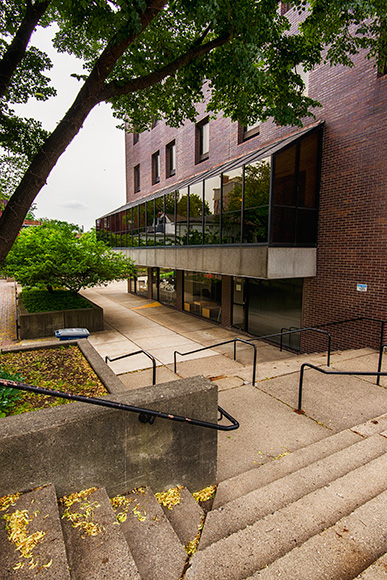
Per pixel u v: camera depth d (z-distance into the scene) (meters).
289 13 10.64
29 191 4.06
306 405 5.02
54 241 13.59
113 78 5.94
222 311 14.40
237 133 13.49
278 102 6.86
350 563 2.04
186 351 10.73
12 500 2.24
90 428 2.51
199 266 12.07
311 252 9.77
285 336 11.25
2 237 4.02
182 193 13.21
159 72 4.92
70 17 4.62
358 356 7.60
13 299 21.69
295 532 2.37
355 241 8.77
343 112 8.92
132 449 2.71
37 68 5.86
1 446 2.21
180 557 2.17
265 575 1.95
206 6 3.77
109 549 2.05
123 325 14.71
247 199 9.68
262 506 2.76
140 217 17.77
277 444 4.05
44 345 6.08
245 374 6.42
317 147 9.57
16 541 1.93
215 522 2.58
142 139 22.83
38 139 6.12
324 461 3.41
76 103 4.27
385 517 2.42
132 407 2.52
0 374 4.12
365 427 4.25
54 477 2.42
